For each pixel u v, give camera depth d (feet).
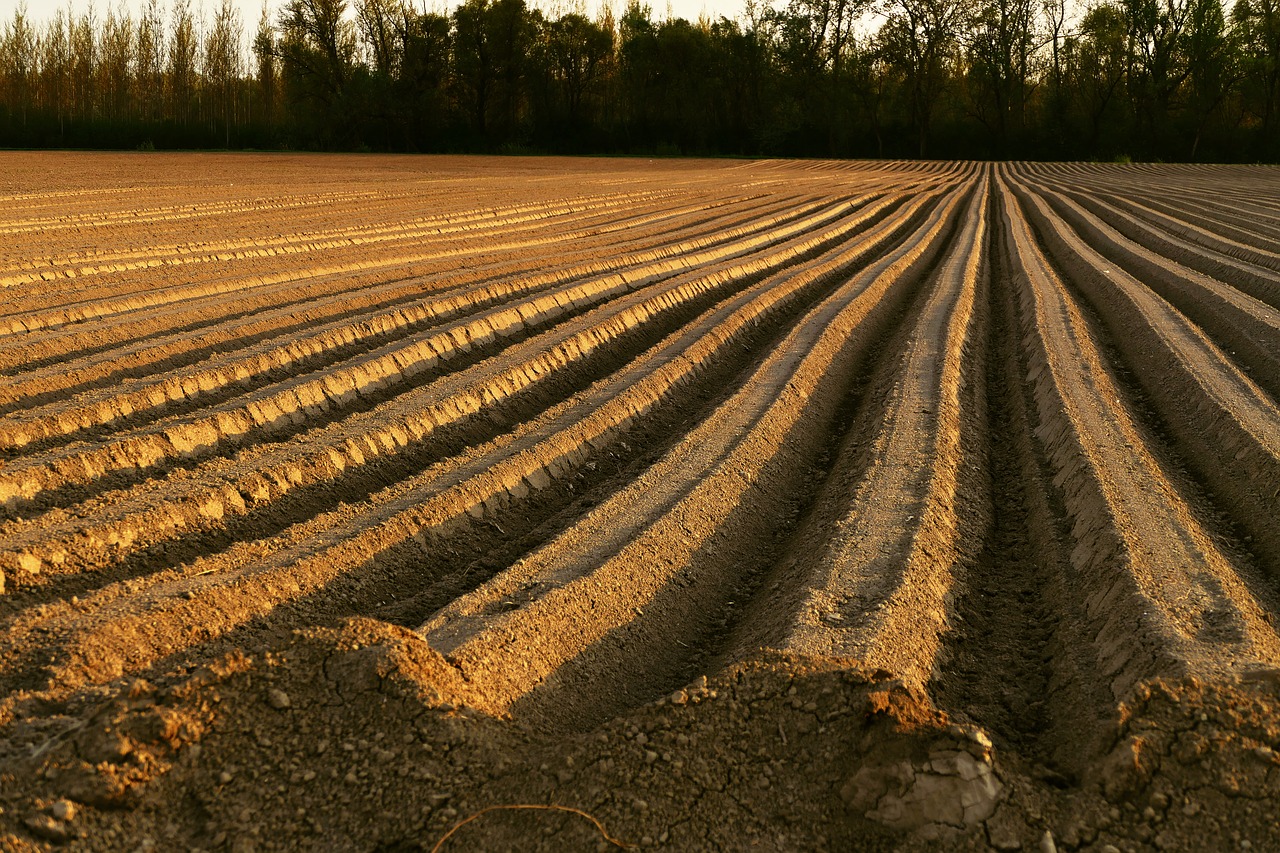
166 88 245.45
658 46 230.07
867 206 95.50
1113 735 12.96
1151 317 41.04
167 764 12.53
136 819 11.99
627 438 29.60
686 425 31.09
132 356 31.71
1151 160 219.41
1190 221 80.23
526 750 14.07
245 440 27.20
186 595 17.80
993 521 23.82
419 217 71.82
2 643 15.99
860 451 27.43
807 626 17.03
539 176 124.88
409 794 12.75
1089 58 224.53
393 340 37.45
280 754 13.03
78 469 23.17
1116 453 25.55
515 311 40.78
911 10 228.84
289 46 217.56
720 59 235.40
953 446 27.35
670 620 19.13
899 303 50.11
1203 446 27.20
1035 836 11.98
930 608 18.28
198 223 63.16
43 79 237.25
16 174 101.60
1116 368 36.88
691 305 46.98
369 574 20.25
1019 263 58.59
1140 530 20.58
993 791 12.33
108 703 13.08
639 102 234.79
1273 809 11.89
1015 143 229.86
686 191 106.32
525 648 16.83
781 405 31.17
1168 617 16.70
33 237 53.52
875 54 232.32
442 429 28.96
